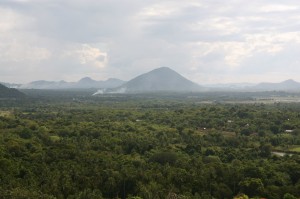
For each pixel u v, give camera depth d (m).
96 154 167.75
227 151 188.88
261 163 162.62
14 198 112.00
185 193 129.88
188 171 147.38
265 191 132.62
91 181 133.38
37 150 167.75
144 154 182.38
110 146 190.38
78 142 193.75
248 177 141.25
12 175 133.75
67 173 136.62
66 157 161.12
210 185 136.88
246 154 184.12
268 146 190.88
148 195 124.62
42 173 136.50
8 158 147.50
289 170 150.12
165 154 167.75
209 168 147.38
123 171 141.25
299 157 174.38
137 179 136.88
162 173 144.62
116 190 133.88
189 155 181.00
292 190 133.50
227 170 146.50
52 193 122.81
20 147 166.88
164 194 127.94
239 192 136.00
